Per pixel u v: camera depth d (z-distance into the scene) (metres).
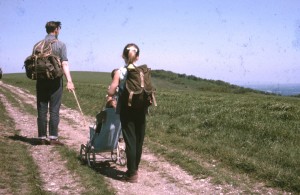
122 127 6.67
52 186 6.21
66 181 6.50
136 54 6.70
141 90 6.30
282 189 6.45
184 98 24.08
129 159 6.63
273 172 6.98
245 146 9.45
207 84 128.50
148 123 13.16
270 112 14.89
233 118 12.80
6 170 6.79
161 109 16.28
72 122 14.53
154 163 8.05
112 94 6.66
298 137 10.12
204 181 6.83
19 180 6.35
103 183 6.39
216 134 10.80
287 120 13.31
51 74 9.04
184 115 14.38
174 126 12.12
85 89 35.38
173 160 8.20
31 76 9.08
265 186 6.64
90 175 6.79
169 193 6.18
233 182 6.68
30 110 17.61
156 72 142.50
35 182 6.22
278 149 8.80
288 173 6.89
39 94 9.47
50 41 9.23
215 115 13.77
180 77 138.88
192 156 8.78
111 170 7.43
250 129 11.22
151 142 10.04
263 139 9.98
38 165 7.49
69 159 7.87
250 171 7.43
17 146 9.02
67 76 9.30
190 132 11.47
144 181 6.79
